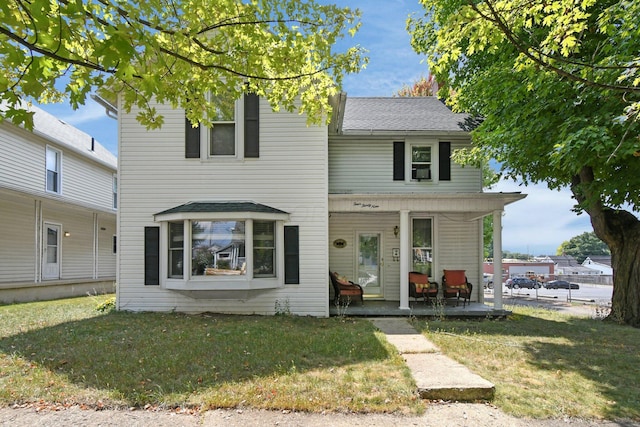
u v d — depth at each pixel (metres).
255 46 4.80
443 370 5.11
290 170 9.97
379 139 12.41
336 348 6.18
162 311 9.75
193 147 9.93
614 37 6.16
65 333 6.98
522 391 4.54
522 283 32.34
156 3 3.68
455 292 11.33
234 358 5.58
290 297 9.84
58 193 16.25
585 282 39.16
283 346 6.26
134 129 9.88
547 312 11.52
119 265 9.80
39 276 14.07
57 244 15.84
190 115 5.01
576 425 3.78
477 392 4.36
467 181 12.28
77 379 4.72
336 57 5.34
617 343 6.97
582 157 7.46
